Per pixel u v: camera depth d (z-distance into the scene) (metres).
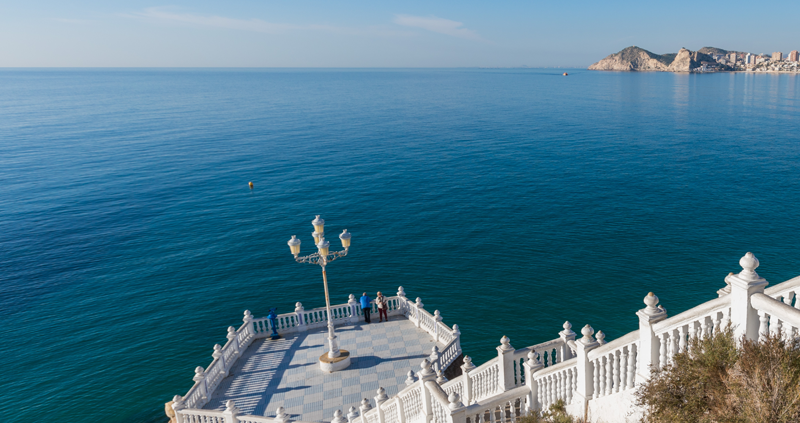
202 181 62.12
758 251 34.31
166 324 28.73
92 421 20.98
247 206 51.34
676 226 40.41
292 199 53.66
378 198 53.28
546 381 9.40
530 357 9.73
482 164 69.00
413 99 199.75
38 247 40.47
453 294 30.83
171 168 69.69
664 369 6.38
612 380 7.93
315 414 16.70
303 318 22.25
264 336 21.92
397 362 19.34
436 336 20.77
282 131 105.12
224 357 19.22
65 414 21.45
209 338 27.27
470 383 12.55
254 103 185.62
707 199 47.31
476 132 99.81
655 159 67.44
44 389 23.16
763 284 5.56
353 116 134.88
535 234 40.47
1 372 24.45
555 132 97.00
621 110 137.38
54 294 32.53
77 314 29.94
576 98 191.62
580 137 89.69
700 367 5.88
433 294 30.97
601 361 7.94
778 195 47.12
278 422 14.02
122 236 43.00
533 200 50.31
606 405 7.94
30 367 24.86
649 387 6.45
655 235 38.66
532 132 97.94
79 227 45.25
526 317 27.69
